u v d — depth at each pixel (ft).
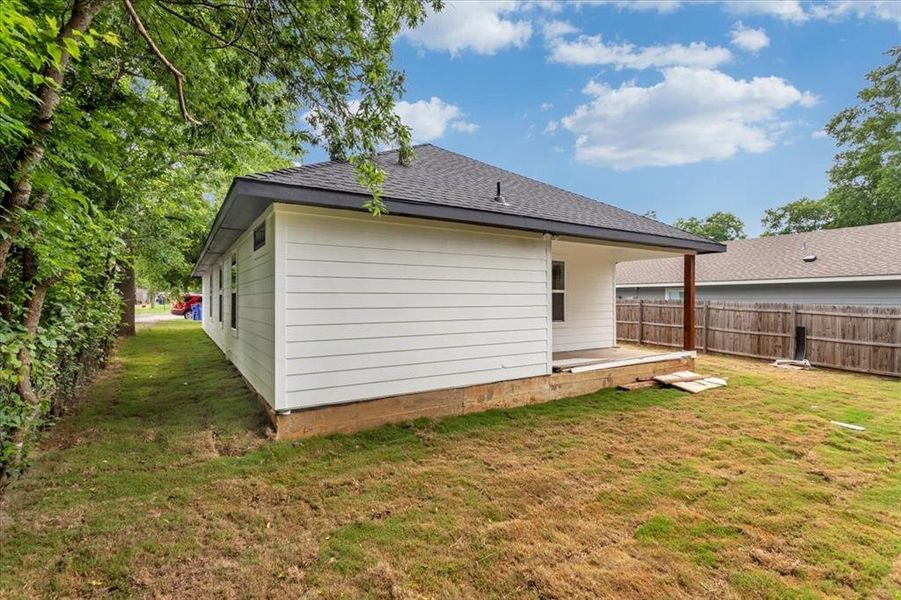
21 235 9.16
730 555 8.37
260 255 17.22
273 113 18.67
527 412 18.44
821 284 40.86
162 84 17.07
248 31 12.15
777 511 10.11
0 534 8.43
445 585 7.38
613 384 23.29
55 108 9.48
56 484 10.67
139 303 139.03
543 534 9.01
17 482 10.61
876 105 68.85
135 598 6.89
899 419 17.66
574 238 21.24
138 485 10.76
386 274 16.16
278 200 13.08
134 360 29.84
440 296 17.51
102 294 16.58
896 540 8.94
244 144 23.07
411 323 16.75
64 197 9.31
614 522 9.55
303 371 14.51
